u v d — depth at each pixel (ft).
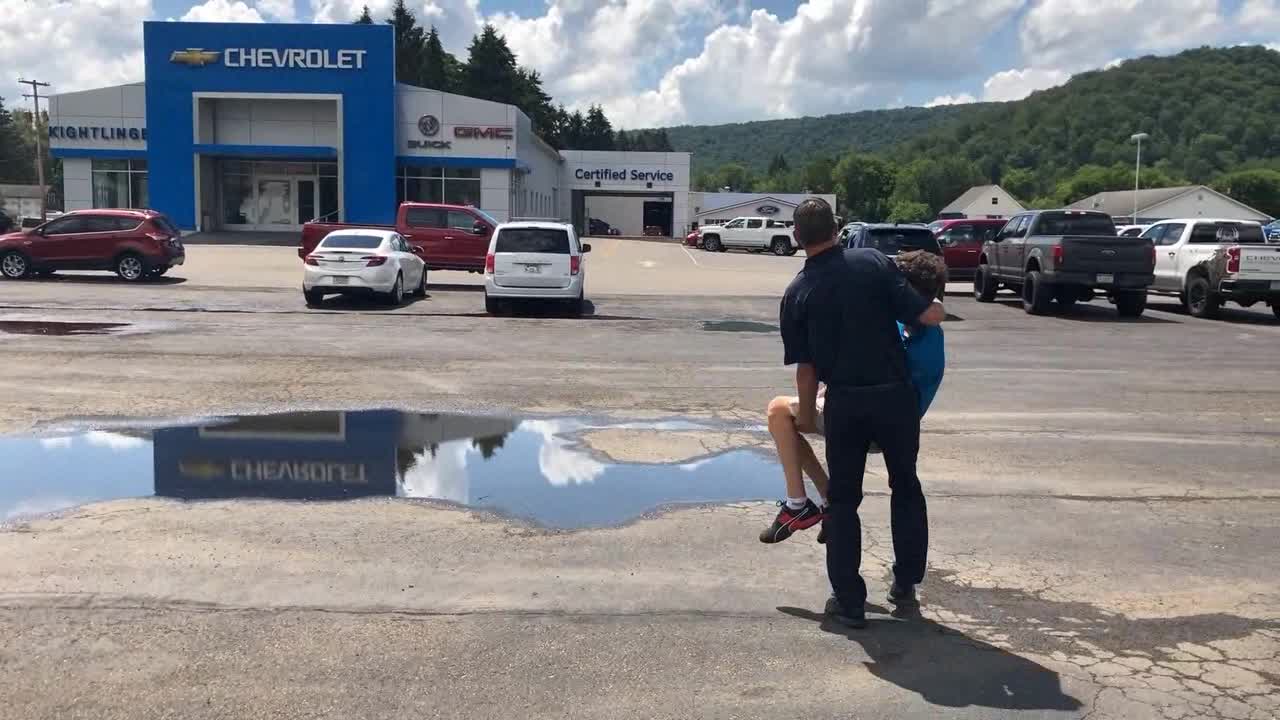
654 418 29.78
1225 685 13.08
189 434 26.61
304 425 27.99
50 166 432.25
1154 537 19.24
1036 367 41.29
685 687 12.76
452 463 23.99
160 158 146.41
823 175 520.83
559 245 59.82
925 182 571.69
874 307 14.47
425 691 12.55
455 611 15.10
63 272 87.30
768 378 37.58
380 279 62.80
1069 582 16.80
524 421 29.04
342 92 146.41
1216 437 28.17
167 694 12.37
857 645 14.16
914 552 15.38
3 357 38.99
